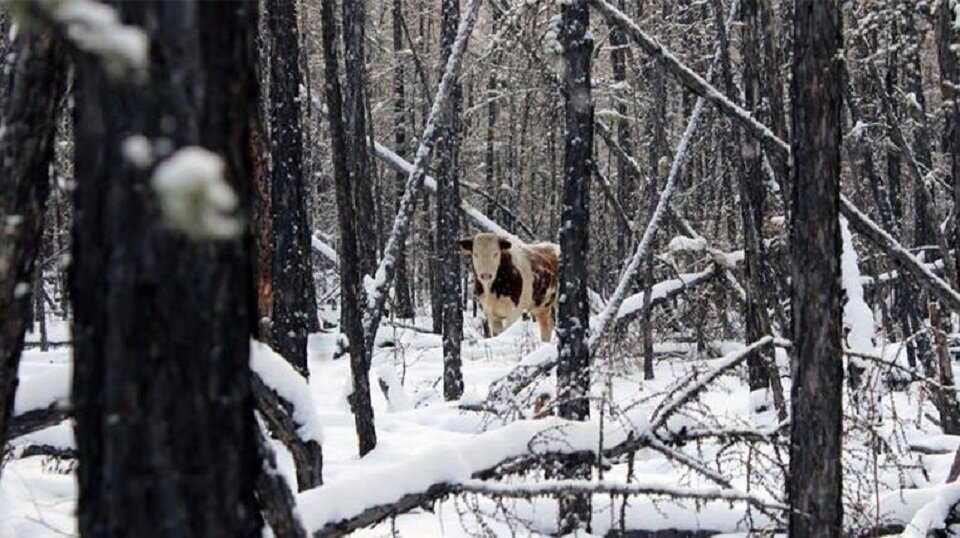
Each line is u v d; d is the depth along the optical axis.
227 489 2.83
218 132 2.73
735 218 21.72
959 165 10.80
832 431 5.92
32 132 4.27
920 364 18.69
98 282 2.70
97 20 2.31
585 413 8.39
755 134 8.75
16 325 4.34
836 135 5.84
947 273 12.60
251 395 2.99
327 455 11.23
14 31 4.28
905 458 10.20
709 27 20.75
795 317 5.97
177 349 2.70
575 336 8.52
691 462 6.84
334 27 11.05
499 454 6.54
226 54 2.76
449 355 16.33
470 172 38.88
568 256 8.58
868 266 21.27
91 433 2.77
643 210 18.56
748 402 13.69
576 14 8.62
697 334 18.28
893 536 8.14
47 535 7.36
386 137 35.69
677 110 28.12
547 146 36.75
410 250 39.81
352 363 11.21
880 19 11.65
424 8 35.09
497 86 32.69
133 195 2.63
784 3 15.14
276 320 11.60
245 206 2.90
